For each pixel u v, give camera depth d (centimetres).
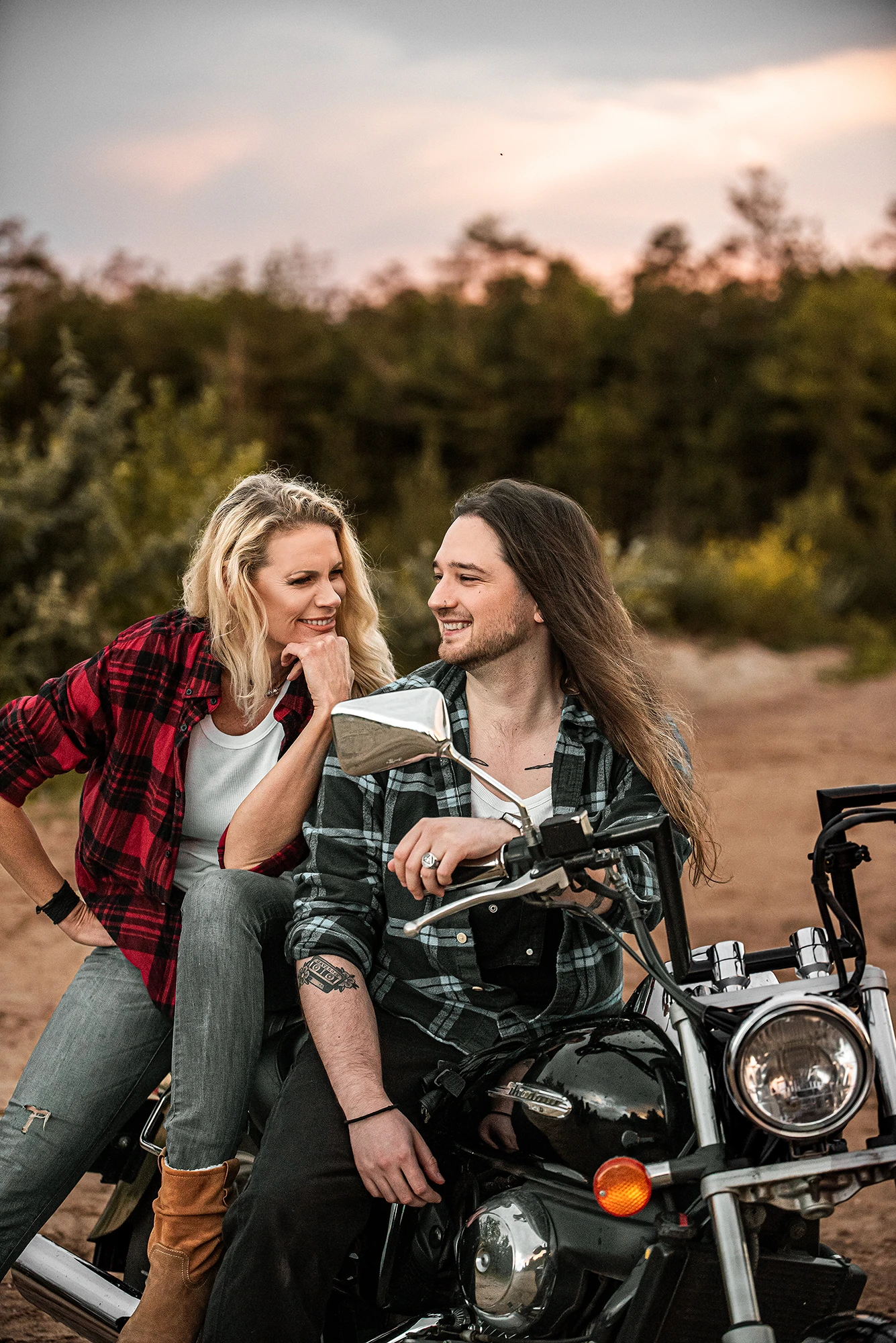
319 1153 203
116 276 3691
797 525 2428
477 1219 194
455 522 229
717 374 3241
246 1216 203
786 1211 179
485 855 189
